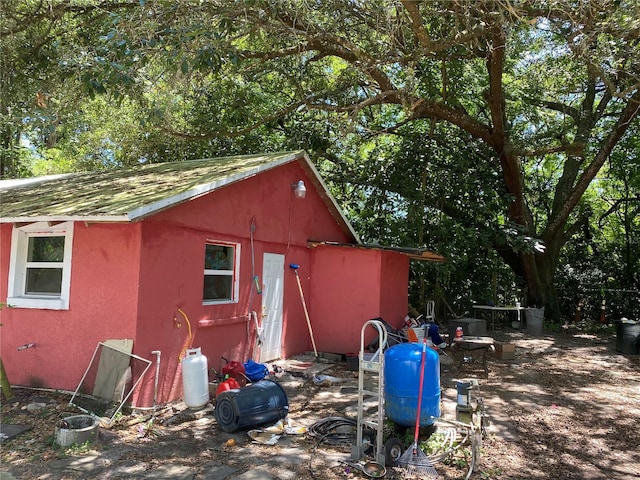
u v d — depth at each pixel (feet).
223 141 53.36
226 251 26.94
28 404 19.89
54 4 33.91
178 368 22.34
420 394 15.30
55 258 22.63
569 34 31.48
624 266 61.52
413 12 28.25
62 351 21.33
